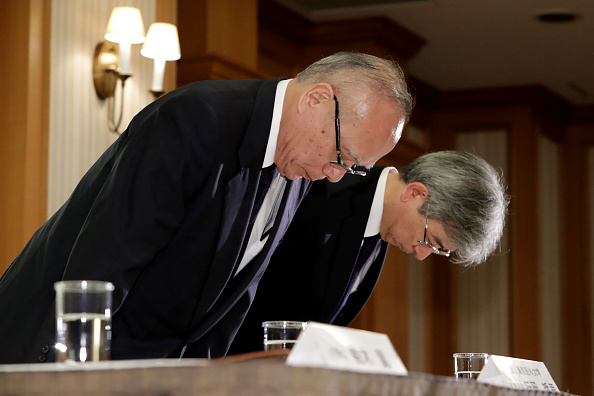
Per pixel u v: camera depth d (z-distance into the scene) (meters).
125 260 1.77
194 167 1.94
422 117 9.94
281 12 7.56
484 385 1.30
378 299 7.58
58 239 1.97
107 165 2.00
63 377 1.03
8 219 4.45
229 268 2.05
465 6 7.64
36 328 1.91
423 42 8.41
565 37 8.29
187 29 6.05
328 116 2.08
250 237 2.24
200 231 1.99
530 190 9.70
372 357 1.17
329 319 2.81
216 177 1.99
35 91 4.51
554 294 9.98
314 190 2.83
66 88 4.73
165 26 5.06
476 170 2.68
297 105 2.10
